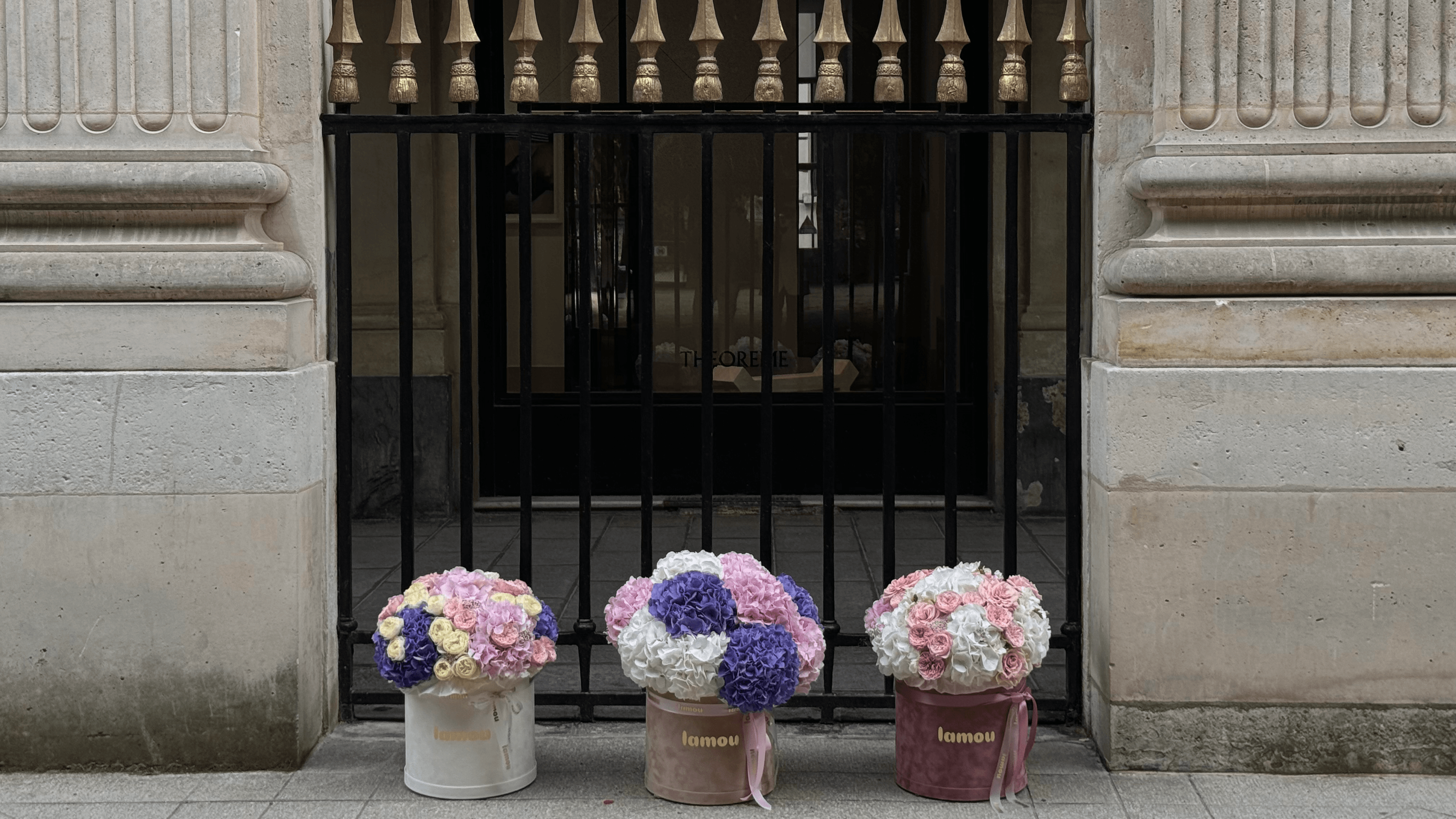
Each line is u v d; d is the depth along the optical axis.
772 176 4.32
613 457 8.26
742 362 8.38
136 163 4.05
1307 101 4.02
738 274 8.33
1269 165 3.96
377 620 4.45
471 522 4.40
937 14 8.05
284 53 4.23
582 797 3.91
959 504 8.13
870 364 8.36
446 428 7.87
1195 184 3.96
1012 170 4.32
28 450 4.05
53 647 4.09
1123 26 4.19
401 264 4.37
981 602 3.81
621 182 8.20
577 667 5.16
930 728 3.87
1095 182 4.27
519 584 4.04
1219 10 4.03
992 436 8.16
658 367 8.35
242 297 4.06
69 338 4.03
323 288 4.35
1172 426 4.01
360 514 7.88
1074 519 4.43
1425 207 4.02
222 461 4.05
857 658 5.35
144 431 4.05
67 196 4.04
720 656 3.68
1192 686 4.07
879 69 4.30
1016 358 4.38
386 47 7.64
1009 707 3.84
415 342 7.84
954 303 4.36
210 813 3.81
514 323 8.24
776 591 3.84
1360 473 3.99
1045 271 7.91
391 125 4.30
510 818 3.76
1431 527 3.99
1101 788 3.97
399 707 4.66
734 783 3.84
